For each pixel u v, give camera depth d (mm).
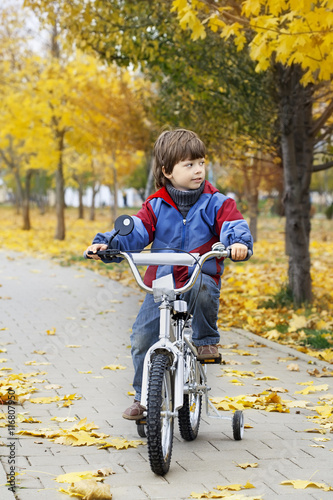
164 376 3543
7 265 15164
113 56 10805
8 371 5953
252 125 9828
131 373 5977
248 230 3684
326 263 16109
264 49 6160
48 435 4113
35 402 4934
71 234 27000
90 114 19094
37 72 21703
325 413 4762
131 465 3697
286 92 9016
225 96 9812
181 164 3848
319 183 51531
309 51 5977
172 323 3791
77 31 9984
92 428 4293
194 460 3828
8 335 7605
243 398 5105
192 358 3986
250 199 21531
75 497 3191
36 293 10945
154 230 3936
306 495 3309
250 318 8469
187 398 4035
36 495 3207
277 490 3371
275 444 4145
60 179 23531
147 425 3414
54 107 21125
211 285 3900
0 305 9672
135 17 9602
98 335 7742
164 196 3939
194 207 3895
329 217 42344
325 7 6074
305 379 5922
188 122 10797
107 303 10094
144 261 3578
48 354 6699
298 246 9688
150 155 19203
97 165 37719
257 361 6547
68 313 9164
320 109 12414
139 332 3934
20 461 3672
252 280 12148
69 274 13703
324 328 8188
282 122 9227
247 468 3695
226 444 4141
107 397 5148
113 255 3676
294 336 7730
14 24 22250
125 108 18172
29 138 22562
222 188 21062
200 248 3875
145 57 10250
